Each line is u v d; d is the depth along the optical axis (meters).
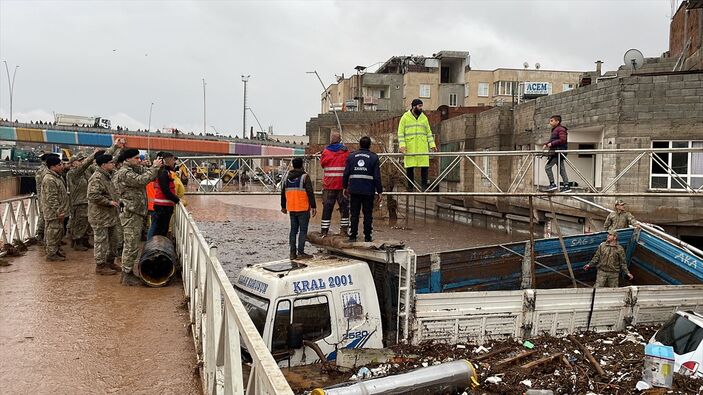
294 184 9.31
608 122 17.72
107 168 9.55
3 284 8.67
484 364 8.94
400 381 7.26
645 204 16.95
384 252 8.85
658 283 14.37
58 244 10.73
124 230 8.79
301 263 8.70
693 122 16.66
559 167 11.95
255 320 7.83
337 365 8.02
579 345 10.08
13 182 35.69
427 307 9.42
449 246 19.75
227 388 3.56
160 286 8.80
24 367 5.46
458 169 28.81
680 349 9.51
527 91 49.09
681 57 23.27
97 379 5.24
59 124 56.59
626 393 8.28
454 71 68.38
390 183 27.17
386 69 70.44
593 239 14.23
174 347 6.12
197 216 25.78
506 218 24.23
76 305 7.59
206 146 57.19
